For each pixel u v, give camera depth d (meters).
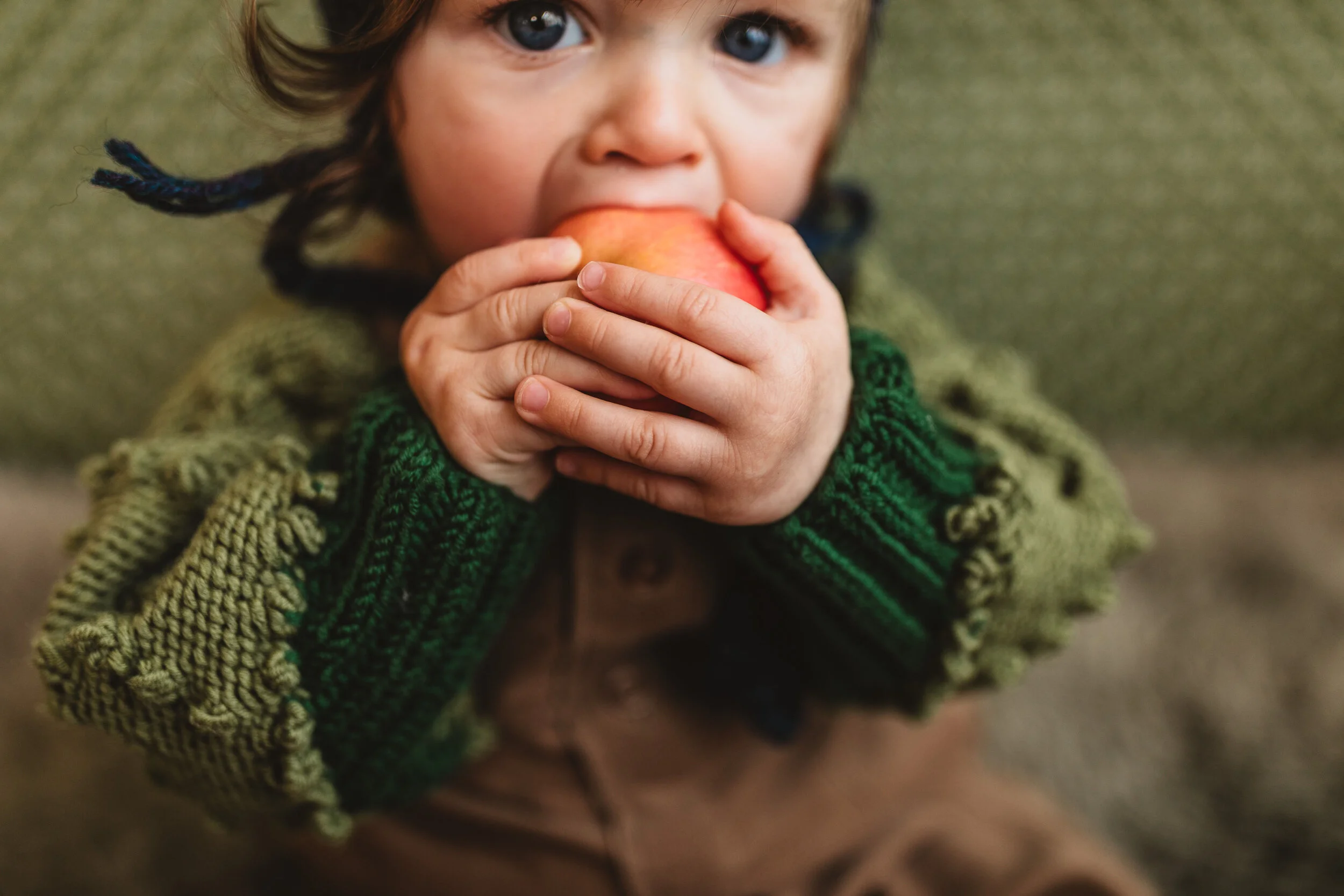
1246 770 0.94
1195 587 1.08
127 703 0.59
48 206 1.02
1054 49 1.12
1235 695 0.98
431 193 0.65
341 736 0.62
